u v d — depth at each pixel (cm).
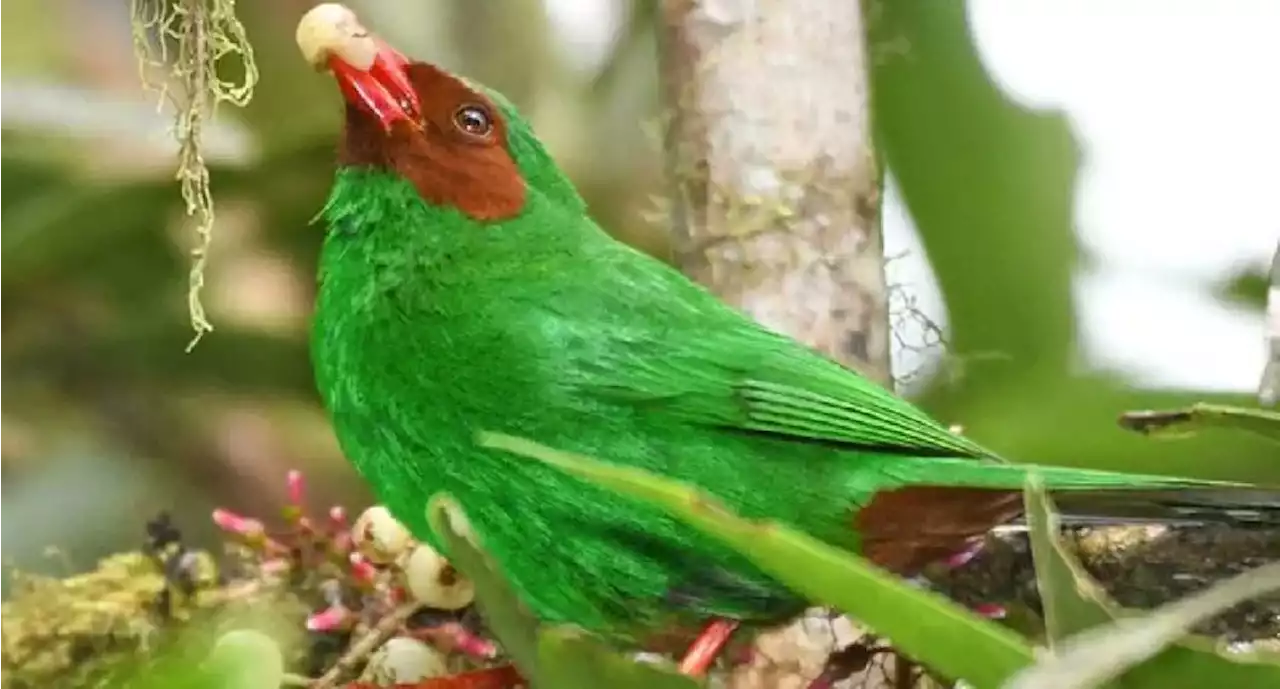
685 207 251
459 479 247
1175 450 255
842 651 246
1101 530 246
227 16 249
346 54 250
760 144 250
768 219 250
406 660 247
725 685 249
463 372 248
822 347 250
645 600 247
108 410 262
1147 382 257
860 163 251
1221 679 236
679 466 248
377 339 248
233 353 261
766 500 248
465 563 237
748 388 248
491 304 248
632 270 250
